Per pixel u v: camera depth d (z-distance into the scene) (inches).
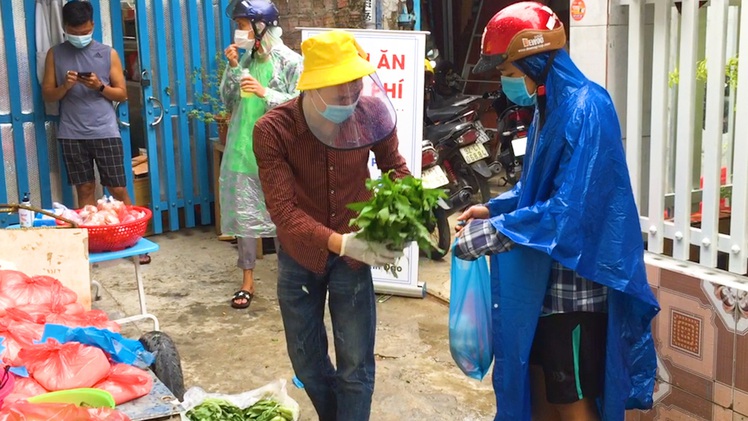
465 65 393.4
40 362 95.0
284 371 162.4
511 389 106.1
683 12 115.4
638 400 108.5
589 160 96.1
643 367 107.0
